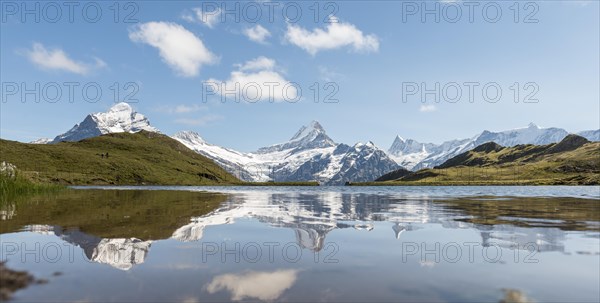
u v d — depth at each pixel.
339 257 10.91
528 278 8.74
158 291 7.38
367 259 10.68
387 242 13.56
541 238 14.38
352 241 13.72
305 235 15.04
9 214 21.55
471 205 34.88
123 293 7.20
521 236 14.89
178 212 24.33
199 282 8.08
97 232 14.70
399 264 10.09
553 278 8.75
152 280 8.13
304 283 8.17
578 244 13.08
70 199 37.56
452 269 9.56
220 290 7.54
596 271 9.41
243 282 8.15
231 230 16.14
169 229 15.92
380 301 7.04
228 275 8.70
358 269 9.48
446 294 7.49
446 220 20.83
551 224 18.75
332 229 16.98
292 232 15.81
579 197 54.91
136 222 18.17
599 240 13.88
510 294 7.52
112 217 20.38
